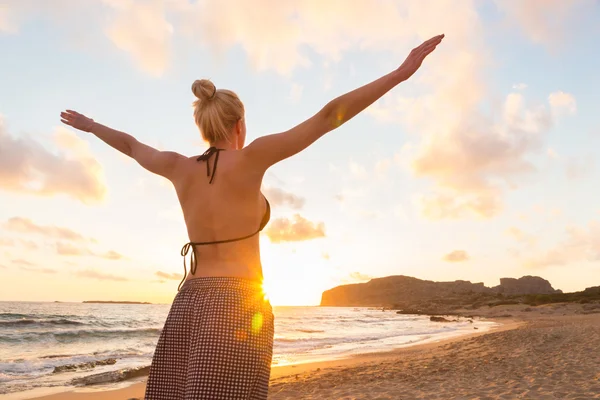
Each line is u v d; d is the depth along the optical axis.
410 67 1.41
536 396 5.89
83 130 1.93
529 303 83.94
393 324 48.34
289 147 1.47
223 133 1.64
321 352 18.03
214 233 1.51
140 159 1.78
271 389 8.78
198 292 1.45
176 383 1.42
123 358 16.03
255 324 1.41
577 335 15.35
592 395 5.68
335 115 1.43
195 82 1.67
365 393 7.41
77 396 9.06
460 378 8.23
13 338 24.75
